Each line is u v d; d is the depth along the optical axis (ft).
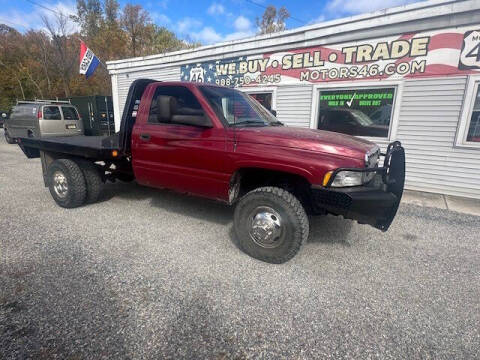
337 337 6.11
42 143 14.48
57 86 93.81
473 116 17.99
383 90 20.51
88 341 5.76
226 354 5.59
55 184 13.73
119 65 37.29
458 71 17.71
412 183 20.54
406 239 11.39
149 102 11.39
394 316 6.83
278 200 8.57
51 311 6.57
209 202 15.26
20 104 37.42
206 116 9.89
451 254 10.18
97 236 10.75
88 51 41.32
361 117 21.80
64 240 10.32
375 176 9.20
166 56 32.68
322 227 12.31
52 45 90.84
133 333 6.02
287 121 25.36
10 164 25.16
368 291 7.80
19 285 7.51
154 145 11.10
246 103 11.93
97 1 108.37
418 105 19.34
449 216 14.39
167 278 8.10
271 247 8.93
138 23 104.53
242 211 9.33
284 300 7.29
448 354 5.74
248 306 7.02
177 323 6.35
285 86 24.84
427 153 19.60
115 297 7.16
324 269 8.89
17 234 10.73
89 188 13.65
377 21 19.60
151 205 14.58
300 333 6.19
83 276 8.04
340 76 21.95
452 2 17.04
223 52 27.99
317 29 22.18
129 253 9.50
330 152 8.21
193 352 5.60
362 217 8.25
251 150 8.96
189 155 10.25
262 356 5.57
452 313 6.99
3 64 95.96
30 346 5.58
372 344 5.95
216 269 8.67
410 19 18.44
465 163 18.44
